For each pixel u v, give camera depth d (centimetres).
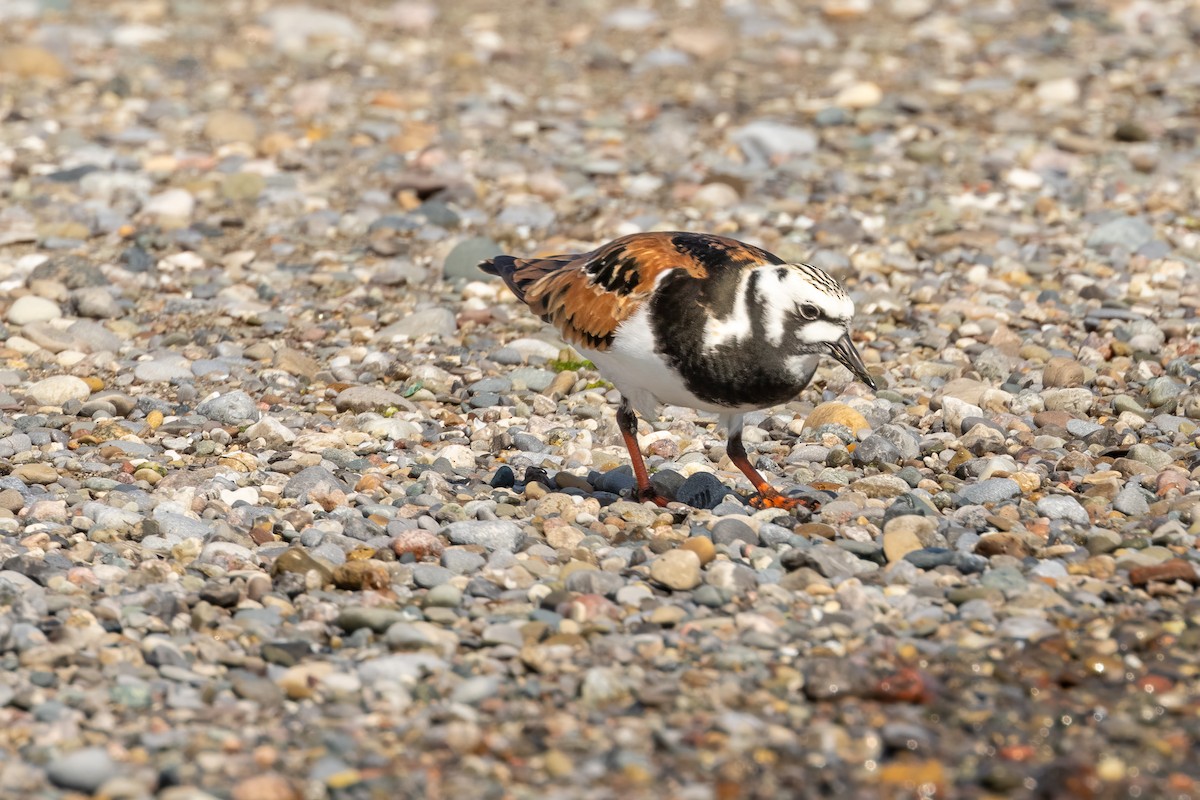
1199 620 943
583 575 1003
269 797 741
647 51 2777
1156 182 2059
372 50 2758
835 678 856
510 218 1941
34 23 2817
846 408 1341
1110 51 2697
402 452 1285
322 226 1917
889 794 761
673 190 2059
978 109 2405
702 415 1384
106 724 816
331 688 867
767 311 1043
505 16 2988
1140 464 1213
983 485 1159
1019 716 838
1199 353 1498
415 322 1612
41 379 1451
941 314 1630
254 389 1440
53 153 2178
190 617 954
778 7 3031
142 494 1156
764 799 755
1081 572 1022
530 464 1260
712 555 1045
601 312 1098
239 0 3036
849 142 2245
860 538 1081
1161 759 793
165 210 1955
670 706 845
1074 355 1513
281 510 1144
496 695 861
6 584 963
